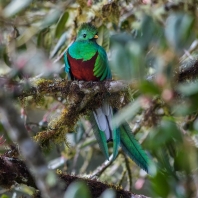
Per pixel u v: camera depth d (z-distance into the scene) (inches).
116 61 236.8
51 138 355.3
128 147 343.0
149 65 341.1
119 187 321.1
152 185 267.9
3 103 231.3
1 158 305.0
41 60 336.8
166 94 235.6
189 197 296.2
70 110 358.0
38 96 349.7
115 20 430.9
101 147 361.1
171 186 268.5
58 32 418.9
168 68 242.1
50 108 432.8
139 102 240.1
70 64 375.2
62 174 312.2
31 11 446.0
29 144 233.8
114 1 427.2
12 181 305.3
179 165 307.0
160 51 291.1
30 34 429.7
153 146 284.8
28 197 398.0
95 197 313.6
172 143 323.9
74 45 372.8
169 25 256.1
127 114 239.3
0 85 249.4
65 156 451.5
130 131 345.4
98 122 361.1
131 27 437.7
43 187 231.1
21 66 334.3
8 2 382.3
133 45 241.4
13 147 325.7
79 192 213.0
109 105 356.8
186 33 252.8
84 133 444.1
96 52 368.5
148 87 232.7
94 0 435.8
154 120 400.5
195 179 302.4
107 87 349.7
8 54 419.8
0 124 330.6
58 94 363.3
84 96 354.9
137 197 318.3
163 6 419.8
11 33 429.4
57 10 402.0
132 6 436.8
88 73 370.0
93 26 374.6
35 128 437.7
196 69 322.7
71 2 433.4
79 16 431.2
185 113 251.3
